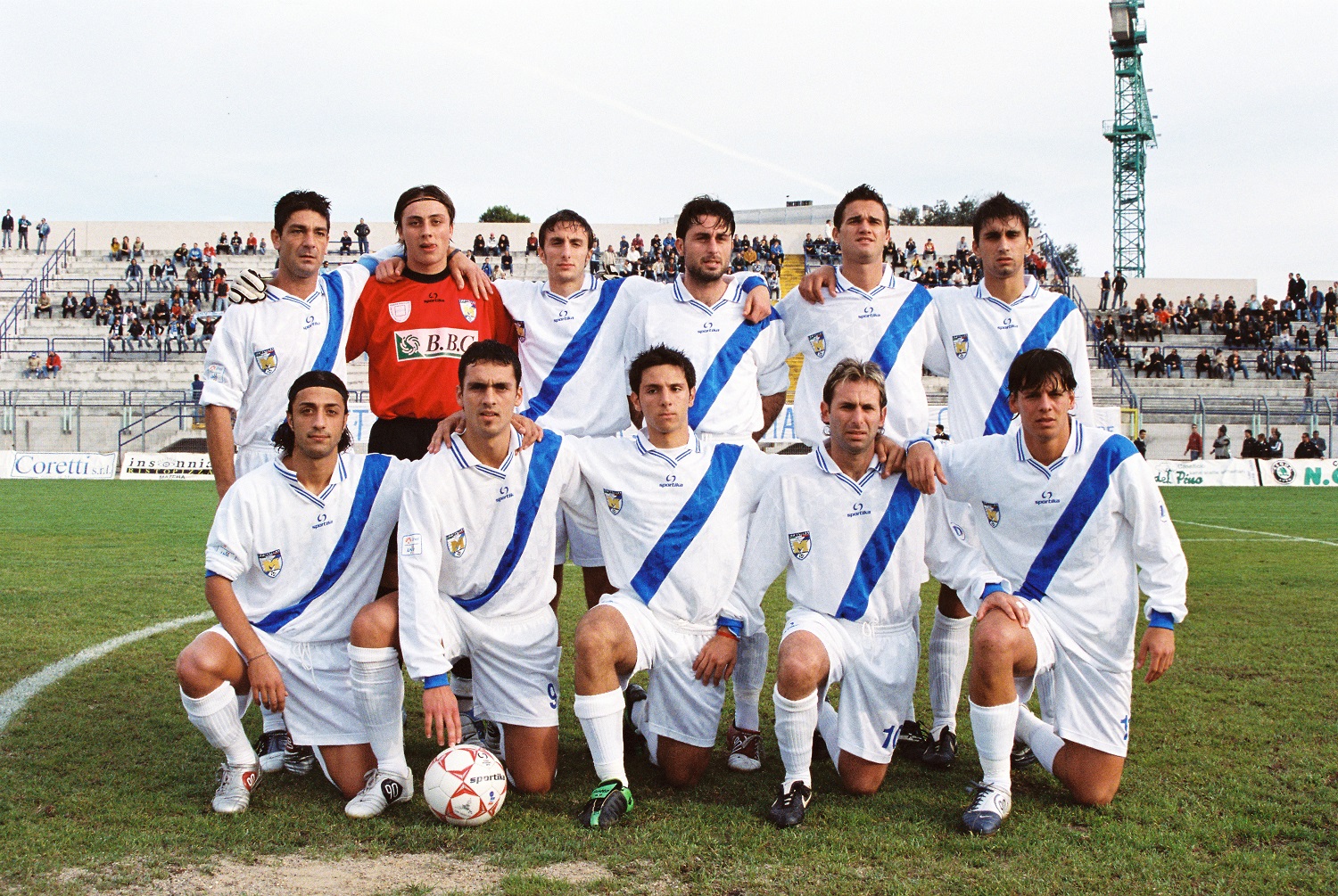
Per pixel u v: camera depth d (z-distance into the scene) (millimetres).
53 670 5492
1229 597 7980
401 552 3803
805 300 5008
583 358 5000
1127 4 43250
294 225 4664
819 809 3701
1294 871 3119
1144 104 44719
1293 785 3871
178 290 32000
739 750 4234
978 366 4973
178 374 28391
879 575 3986
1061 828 3494
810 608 4027
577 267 4965
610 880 3043
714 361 4859
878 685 3861
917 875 3092
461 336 4867
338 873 3104
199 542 11219
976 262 35000
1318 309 32969
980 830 3426
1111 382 28953
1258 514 15688
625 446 4117
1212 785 3877
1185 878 3078
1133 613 3828
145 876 3057
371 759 3820
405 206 4816
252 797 3777
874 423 3887
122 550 10500
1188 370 30594
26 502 16391
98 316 30750
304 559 3902
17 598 7656
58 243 35719
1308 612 7324
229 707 3641
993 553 4109
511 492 3922
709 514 4055
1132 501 3791
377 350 4887
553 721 3938
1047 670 4090
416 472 3883
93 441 25844
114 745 4301
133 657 5805
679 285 4938
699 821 3553
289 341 4742
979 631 3668
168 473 22906
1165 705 4930
